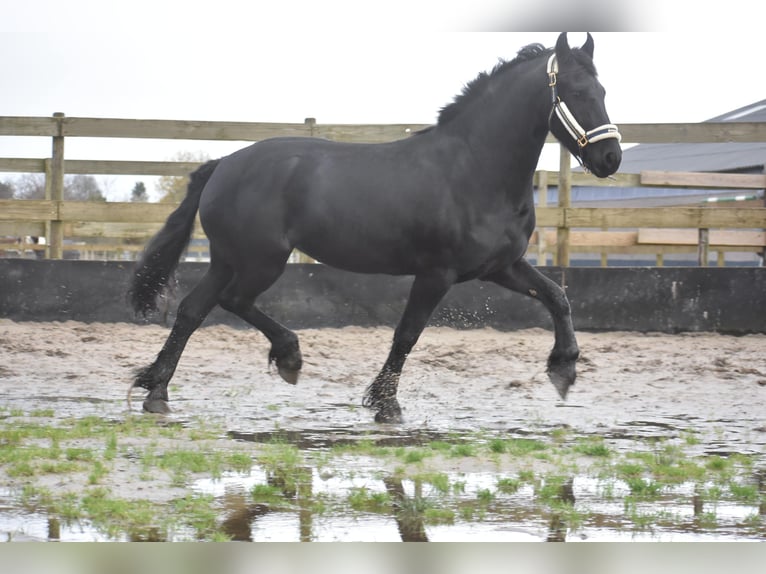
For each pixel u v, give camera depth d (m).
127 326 14.67
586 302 14.74
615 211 15.09
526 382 10.87
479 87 8.54
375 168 8.62
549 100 8.28
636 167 38.25
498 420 8.66
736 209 15.19
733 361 12.35
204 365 12.03
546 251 19.16
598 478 6.38
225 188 9.04
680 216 15.27
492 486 6.13
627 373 11.52
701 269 14.62
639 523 5.32
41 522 5.21
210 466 6.44
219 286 9.31
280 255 8.95
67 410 8.88
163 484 6.04
